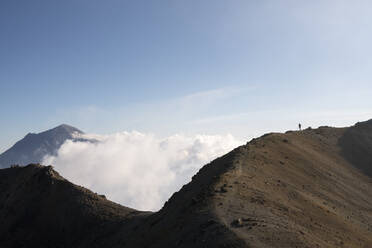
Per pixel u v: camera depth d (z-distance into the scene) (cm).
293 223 3769
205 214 3756
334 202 5919
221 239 3091
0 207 10538
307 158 7875
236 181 4928
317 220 4369
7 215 9844
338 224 4566
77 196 9644
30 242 8838
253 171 5706
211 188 4559
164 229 4672
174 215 4912
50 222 9250
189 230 3588
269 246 2938
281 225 3531
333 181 7075
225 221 3459
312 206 4972
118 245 6788
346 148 10388
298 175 6500
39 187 10250
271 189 5041
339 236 3991
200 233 3378
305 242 3184
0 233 9350
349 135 11319
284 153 7581
